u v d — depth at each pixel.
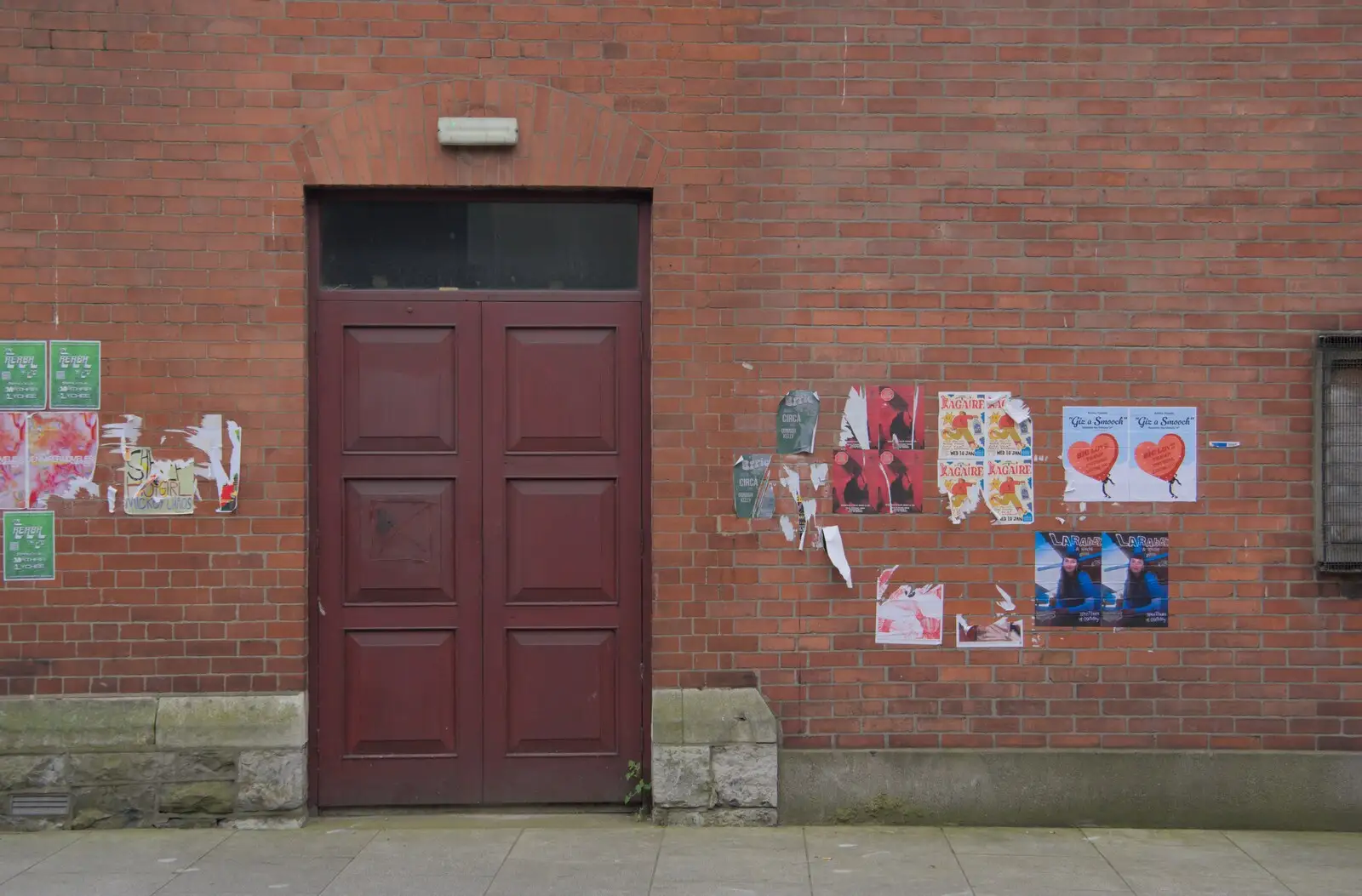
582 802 5.82
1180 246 5.73
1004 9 5.71
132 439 5.61
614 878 4.95
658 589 5.67
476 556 5.81
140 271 5.61
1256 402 5.72
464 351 5.82
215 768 5.57
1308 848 5.40
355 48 5.62
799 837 5.50
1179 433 5.73
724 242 5.69
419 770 5.80
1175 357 5.73
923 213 5.71
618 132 5.66
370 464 5.79
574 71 5.66
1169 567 5.74
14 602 5.57
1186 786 5.68
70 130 5.58
